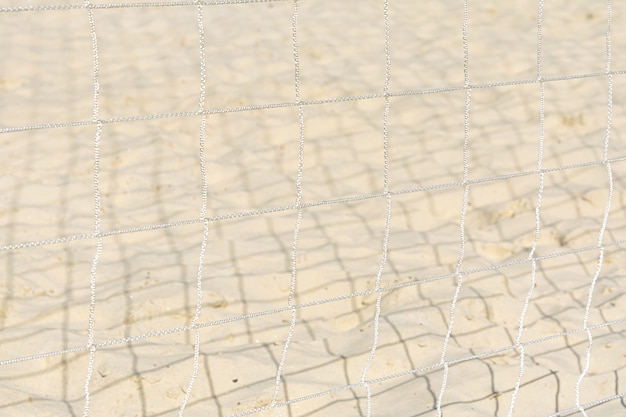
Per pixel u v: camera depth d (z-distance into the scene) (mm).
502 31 5785
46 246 3482
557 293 3371
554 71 5211
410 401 2795
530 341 2895
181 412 2453
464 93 4930
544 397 2848
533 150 4363
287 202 3918
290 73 5113
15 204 3768
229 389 2820
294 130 4516
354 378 2895
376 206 3891
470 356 2756
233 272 3375
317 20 5863
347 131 4535
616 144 4430
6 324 3037
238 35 5586
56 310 3096
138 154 4219
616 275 3469
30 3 5906
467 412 2740
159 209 3812
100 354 2896
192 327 2381
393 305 3236
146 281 3270
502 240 3717
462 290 3312
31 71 5027
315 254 3502
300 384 2828
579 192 3990
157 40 5484
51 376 2820
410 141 4445
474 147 4387
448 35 5707
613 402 2826
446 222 3842
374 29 5762
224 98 4793
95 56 2184
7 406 2678
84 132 4395
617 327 3168
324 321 3199
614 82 5059
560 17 5988
